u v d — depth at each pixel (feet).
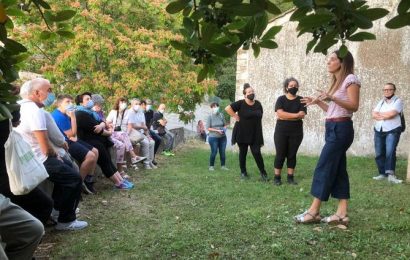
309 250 13.60
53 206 14.46
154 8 41.01
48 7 6.84
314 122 36.42
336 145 15.16
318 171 15.67
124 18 41.65
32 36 35.14
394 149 24.52
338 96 14.99
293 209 18.19
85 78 38.37
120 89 37.65
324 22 5.22
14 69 6.88
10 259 10.23
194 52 5.99
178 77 40.55
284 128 23.67
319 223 16.03
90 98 21.74
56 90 38.42
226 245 14.19
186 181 24.73
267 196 20.84
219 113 30.60
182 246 14.01
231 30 5.98
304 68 36.81
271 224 16.11
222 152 30.58
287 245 14.01
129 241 14.57
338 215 15.93
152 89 39.17
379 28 33.83
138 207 18.92
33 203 12.75
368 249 13.67
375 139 25.45
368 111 34.63
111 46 36.96
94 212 18.03
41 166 11.94
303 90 36.91
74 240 14.74
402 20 5.39
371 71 34.35
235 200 20.11
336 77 15.33
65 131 19.61
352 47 34.68
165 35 40.14
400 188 22.56
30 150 11.74
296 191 22.08
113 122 29.99
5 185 11.85
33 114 15.15
